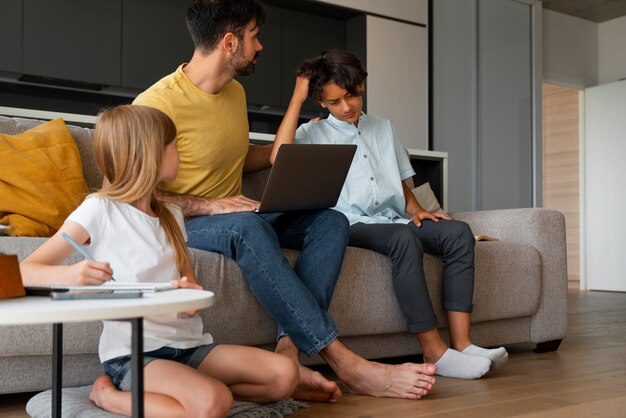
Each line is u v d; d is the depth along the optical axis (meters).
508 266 2.73
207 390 1.39
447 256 2.41
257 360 1.61
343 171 2.13
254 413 1.60
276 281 1.90
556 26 7.73
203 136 2.20
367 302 2.29
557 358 2.73
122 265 1.41
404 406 1.87
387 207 2.62
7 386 1.80
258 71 5.92
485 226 3.00
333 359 1.96
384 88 6.20
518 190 6.48
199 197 2.14
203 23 2.18
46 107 5.20
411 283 2.26
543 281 2.88
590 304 5.75
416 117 6.39
